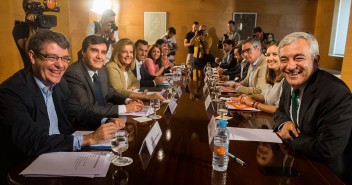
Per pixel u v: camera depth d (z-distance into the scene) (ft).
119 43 8.88
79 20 19.57
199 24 25.41
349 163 4.16
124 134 3.89
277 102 6.99
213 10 25.12
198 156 3.91
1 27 11.77
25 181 3.13
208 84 10.59
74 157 3.71
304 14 24.22
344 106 3.94
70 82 6.05
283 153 4.07
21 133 3.83
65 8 17.92
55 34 4.37
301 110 4.44
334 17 20.80
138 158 3.79
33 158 3.71
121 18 25.89
